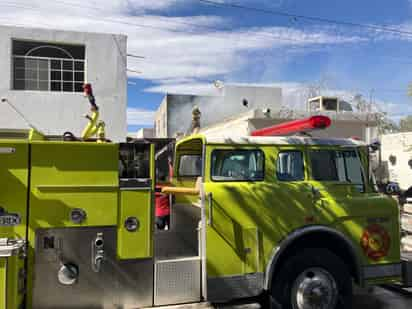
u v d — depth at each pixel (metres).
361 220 4.26
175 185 5.21
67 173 3.45
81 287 3.49
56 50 14.40
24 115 13.71
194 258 3.88
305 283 4.09
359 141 4.52
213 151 4.01
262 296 4.32
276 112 14.81
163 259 3.85
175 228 5.03
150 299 3.69
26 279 3.36
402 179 17.05
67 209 3.44
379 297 5.23
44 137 3.99
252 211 3.95
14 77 13.95
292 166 4.23
